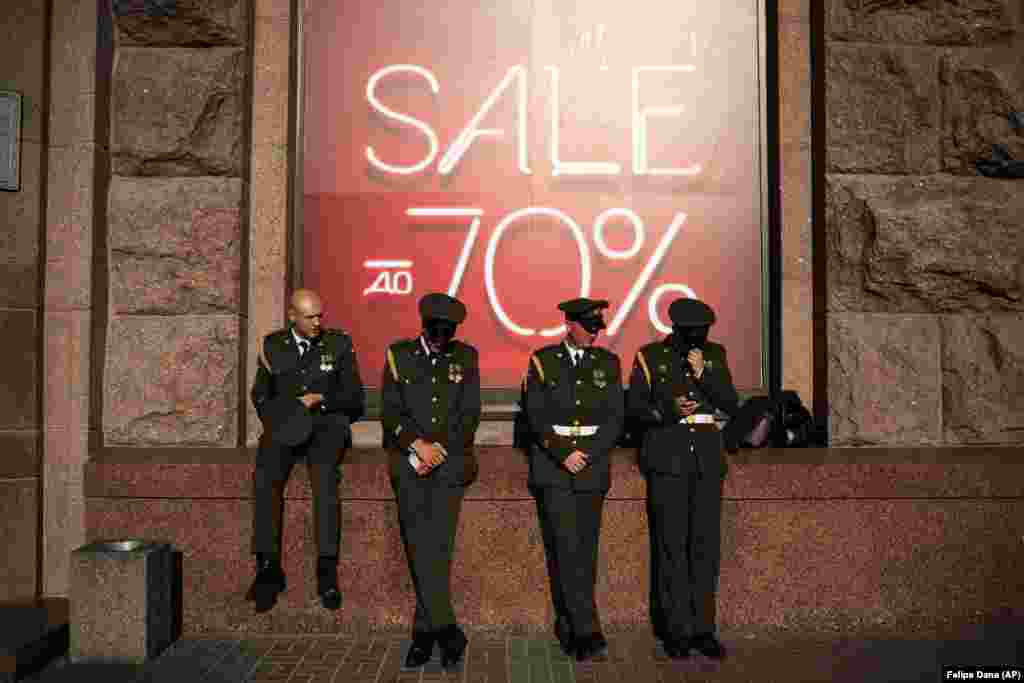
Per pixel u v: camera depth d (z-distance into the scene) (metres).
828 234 6.53
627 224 6.85
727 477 5.57
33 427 5.99
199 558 5.54
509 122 6.88
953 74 6.52
